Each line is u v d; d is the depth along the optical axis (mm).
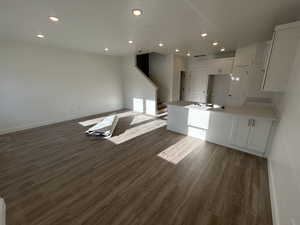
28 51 3977
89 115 5785
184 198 1834
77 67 5152
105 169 2420
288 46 2172
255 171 2375
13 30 2895
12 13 2121
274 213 1573
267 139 2674
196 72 7164
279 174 1765
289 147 1610
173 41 3807
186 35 3275
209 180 2164
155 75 7219
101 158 2748
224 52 6121
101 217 1572
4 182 2096
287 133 1812
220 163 2594
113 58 6305
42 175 2256
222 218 1576
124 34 3176
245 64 4574
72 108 5223
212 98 7305
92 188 1994
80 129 4227
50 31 2965
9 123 3885
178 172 2348
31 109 4238
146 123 4836
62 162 2607
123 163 2592
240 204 1755
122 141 3479
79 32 3027
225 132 3156
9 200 1784
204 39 3629
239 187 2025
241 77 4738
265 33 3148
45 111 4543
